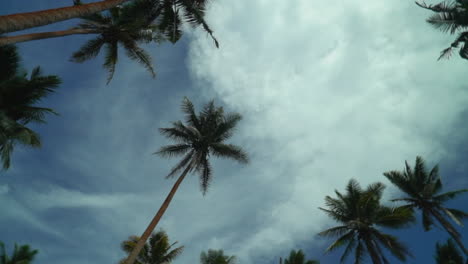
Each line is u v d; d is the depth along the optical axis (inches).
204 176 806.5
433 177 932.0
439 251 713.0
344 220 856.9
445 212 840.3
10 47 553.3
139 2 584.4
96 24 596.4
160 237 967.0
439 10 668.1
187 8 572.1
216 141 868.6
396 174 964.0
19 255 866.1
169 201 678.5
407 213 755.4
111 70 626.8
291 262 853.8
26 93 601.6
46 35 376.2
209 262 764.6
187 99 893.2
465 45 637.9
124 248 900.6
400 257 729.6
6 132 540.4
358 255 813.9
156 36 676.7
